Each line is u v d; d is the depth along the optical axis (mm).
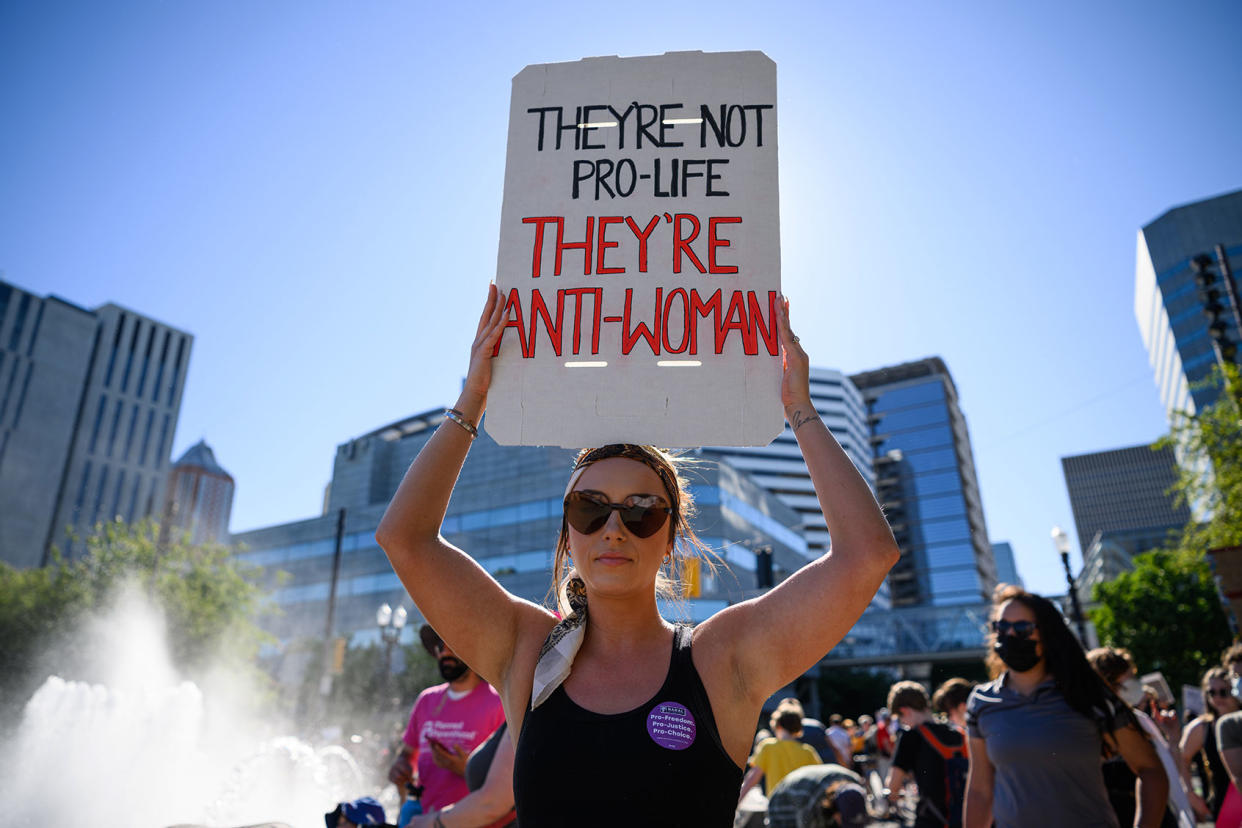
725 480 55781
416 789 3754
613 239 1964
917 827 4660
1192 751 5422
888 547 1606
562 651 1663
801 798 5324
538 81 2119
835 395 140250
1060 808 3088
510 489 60594
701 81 2078
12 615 29812
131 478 117875
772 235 1936
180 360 129125
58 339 111375
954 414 148625
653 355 1870
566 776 1521
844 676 57875
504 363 1897
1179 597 34375
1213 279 19531
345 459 91312
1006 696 3342
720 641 1680
